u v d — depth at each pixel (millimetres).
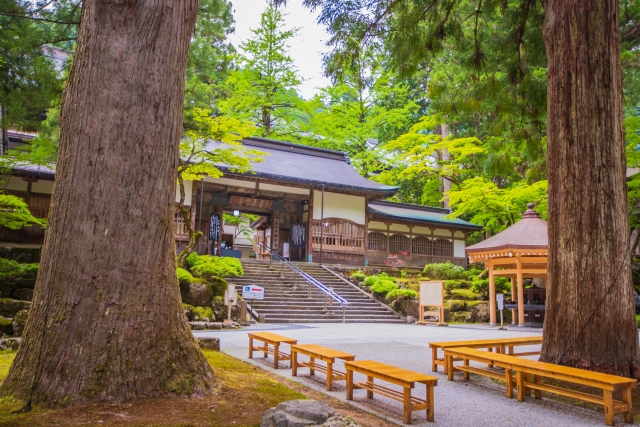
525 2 9312
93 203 4012
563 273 6246
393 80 31125
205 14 24453
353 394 5453
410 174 26484
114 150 4102
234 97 26672
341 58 9312
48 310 3904
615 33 6402
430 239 27203
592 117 6215
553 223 6473
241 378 5281
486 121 20859
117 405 3729
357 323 15688
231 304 13570
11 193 17562
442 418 4551
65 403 3654
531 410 4906
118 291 3998
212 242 21672
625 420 4473
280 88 28484
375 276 20875
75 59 4324
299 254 23844
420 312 16484
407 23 8984
